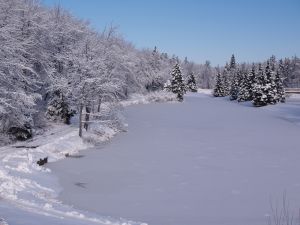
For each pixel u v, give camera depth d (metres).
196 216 19.88
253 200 23.39
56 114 45.97
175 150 39.56
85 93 41.03
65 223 11.12
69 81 42.12
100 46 47.84
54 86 42.47
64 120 46.25
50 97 46.84
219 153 38.50
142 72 110.75
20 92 35.22
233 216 20.00
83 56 43.06
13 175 24.36
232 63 173.50
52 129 42.81
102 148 40.03
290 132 54.09
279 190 25.70
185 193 24.84
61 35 51.03
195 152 38.78
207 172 30.67
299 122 65.62
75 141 39.22
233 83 120.06
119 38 65.94
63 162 32.78
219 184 27.12
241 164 33.69
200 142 44.62
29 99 35.25
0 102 33.66
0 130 35.69
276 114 77.81
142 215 19.84
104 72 44.59
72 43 50.66
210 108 87.56
